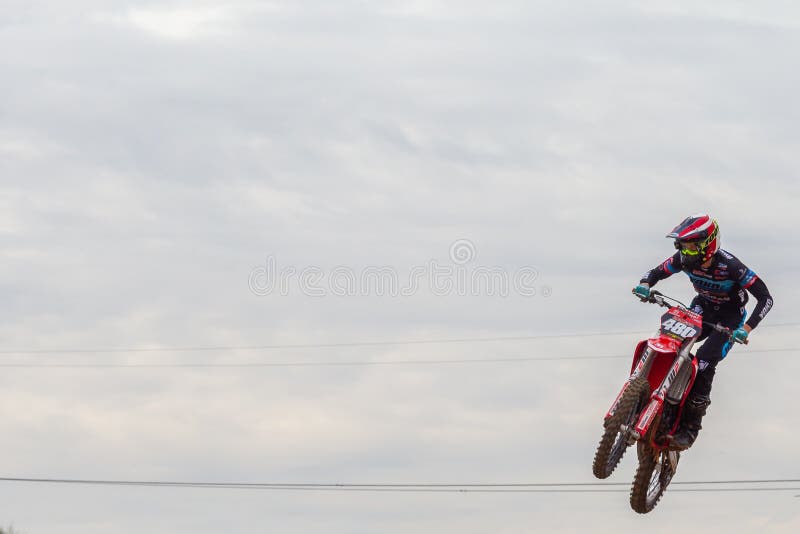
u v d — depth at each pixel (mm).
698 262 17781
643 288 18484
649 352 17500
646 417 16766
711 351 17844
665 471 18719
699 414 17844
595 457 16719
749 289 17688
